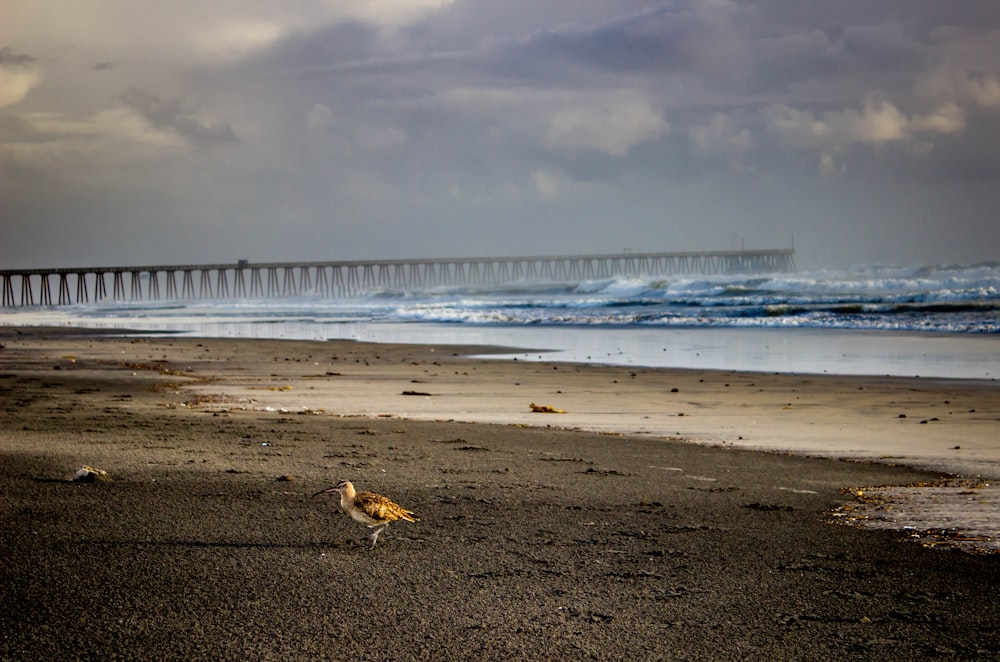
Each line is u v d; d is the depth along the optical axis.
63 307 185.00
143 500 9.82
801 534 8.98
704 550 8.27
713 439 16.86
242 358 38.66
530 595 6.80
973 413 20.70
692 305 87.94
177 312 120.56
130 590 6.68
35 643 5.56
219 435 15.40
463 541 8.47
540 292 177.75
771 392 25.42
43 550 7.70
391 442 15.18
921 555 8.16
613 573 7.45
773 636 5.98
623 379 29.36
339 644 5.69
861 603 6.70
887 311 64.88
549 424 19.05
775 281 120.69
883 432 17.91
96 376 28.83
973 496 11.21
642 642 5.84
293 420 18.14
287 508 9.64
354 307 124.00
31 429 15.70
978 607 6.62
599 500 10.61
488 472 12.39
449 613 6.35
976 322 52.94
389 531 8.80
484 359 38.38
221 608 6.33
